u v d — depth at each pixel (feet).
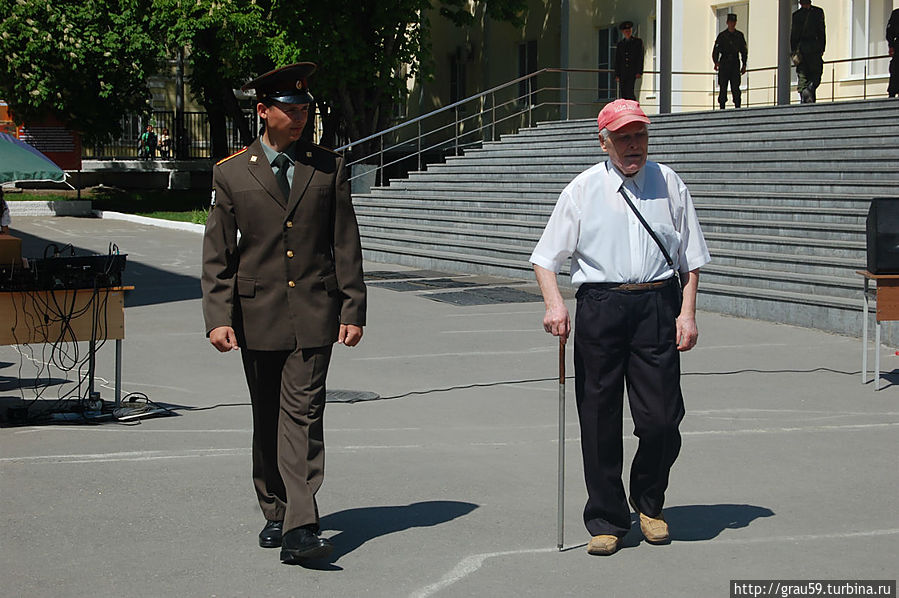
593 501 15.87
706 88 83.05
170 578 14.94
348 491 19.19
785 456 21.36
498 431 23.80
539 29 101.50
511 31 105.09
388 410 25.85
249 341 15.57
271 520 16.35
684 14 83.82
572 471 20.51
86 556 15.83
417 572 15.16
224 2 80.69
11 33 89.71
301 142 15.90
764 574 15.02
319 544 14.97
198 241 72.38
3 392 28.12
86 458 21.42
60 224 85.56
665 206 15.49
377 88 88.69
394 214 66.33
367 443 22.74
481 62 109.70
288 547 14.98
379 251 59.06
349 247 15.85
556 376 29.76
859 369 29.96
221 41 86.07
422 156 114.62
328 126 93.91
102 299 25.48
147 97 104.32
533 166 63.67
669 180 15.65
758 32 78.43
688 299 15.69
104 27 92.58
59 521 17.46
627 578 14.89
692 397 26.78
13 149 26.03
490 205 60.59
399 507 18.24
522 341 35.04
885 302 27.32
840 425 23.94
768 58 77.77
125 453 21.81
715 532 16.83
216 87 98.12
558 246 15.62
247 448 22.27
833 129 51.16
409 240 59.72
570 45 94.53
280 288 15.43
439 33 115.03
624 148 15.23
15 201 95.04
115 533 16.88
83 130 96.68
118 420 24.75
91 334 25.39
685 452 21.71
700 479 19.83
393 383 28.94
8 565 15.44
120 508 18.16
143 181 116.37
